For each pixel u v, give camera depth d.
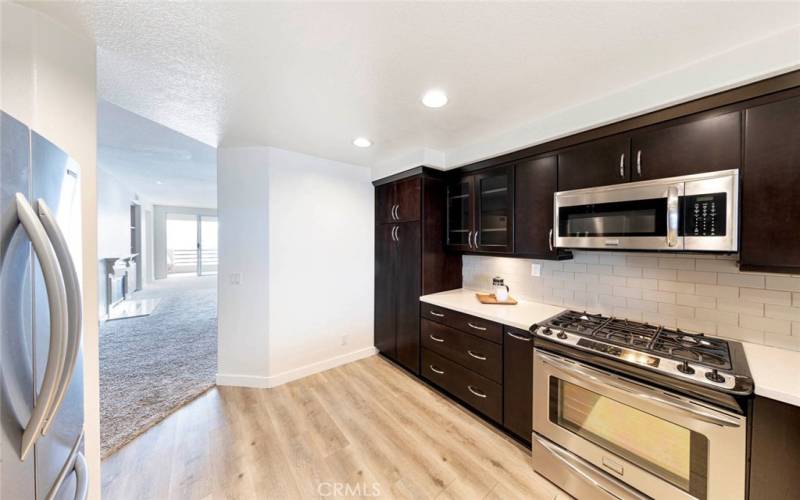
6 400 0.67
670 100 1.43
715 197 1.31
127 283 6.23
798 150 1.15
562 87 1.59
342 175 3.12
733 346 1.44
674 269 1.73
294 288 2.81
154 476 1.65
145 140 2.99
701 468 1.17
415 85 1.57
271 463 1.76
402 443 1.94
